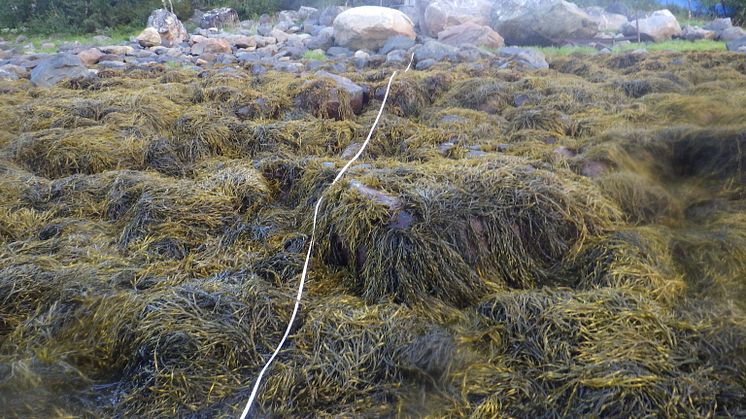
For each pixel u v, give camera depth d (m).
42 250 3.98
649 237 3.75
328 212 3.96
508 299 3.19
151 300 3.14
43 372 2.75
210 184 4.86
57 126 6.70
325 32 15.06
